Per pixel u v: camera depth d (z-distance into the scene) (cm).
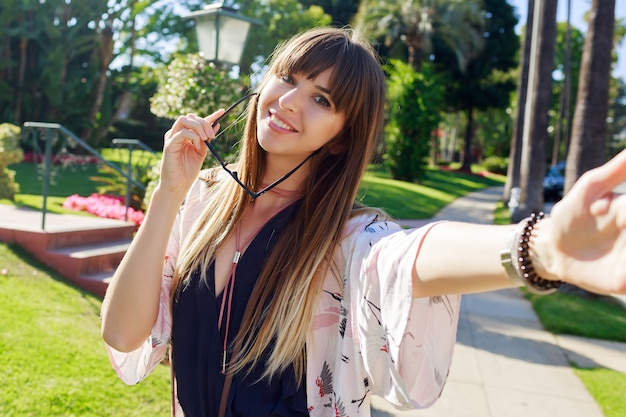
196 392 132
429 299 104
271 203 139
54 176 1356
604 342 616
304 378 126
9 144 880
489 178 4397
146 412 321
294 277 123
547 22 1348
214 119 141
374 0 3000
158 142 3012
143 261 128
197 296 133
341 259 124
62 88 2142
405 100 2439
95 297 525
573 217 65
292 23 2870
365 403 116
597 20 849
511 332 626
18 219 665
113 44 2258
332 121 130
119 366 145
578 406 438
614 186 65
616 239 63
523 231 78
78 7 2127
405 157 2497
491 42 3706
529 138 1380
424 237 97
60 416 296
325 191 131
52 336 387
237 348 126
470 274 86
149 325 131
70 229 599
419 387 104
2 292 449
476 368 505
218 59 652
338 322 124
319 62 129
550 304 737
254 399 125
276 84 135
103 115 2306
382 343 108
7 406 291
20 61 2139
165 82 650
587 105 862
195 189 156
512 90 4012
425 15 2933
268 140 133
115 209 853
